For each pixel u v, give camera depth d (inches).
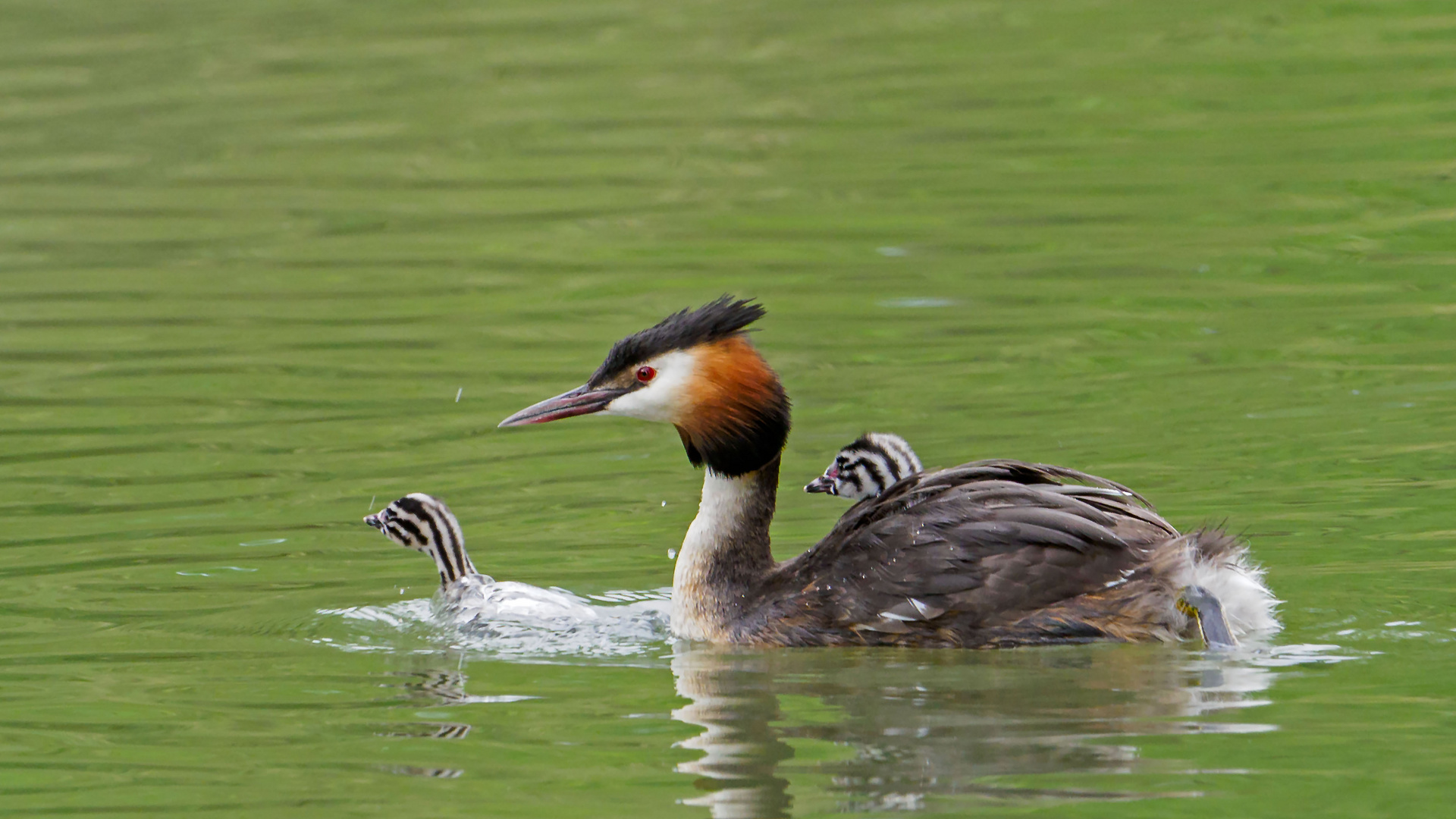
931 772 338.3
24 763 360.8
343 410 671.8
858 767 342.0
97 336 772.0
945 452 592.1
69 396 690.8
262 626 459.8
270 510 565.9
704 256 863.7
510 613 461.1
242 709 393.1
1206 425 609.6
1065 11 1326.3
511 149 1070.4
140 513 561.3
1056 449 589.6
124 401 682.8
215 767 355.9
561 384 692.7
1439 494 526.0
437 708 390.0
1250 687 379.6
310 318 793.6
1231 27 1246.9
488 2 1438.2
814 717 374.9
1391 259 808.3
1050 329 735.1
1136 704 371.9
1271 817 312.7
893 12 1353.3
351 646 443.2
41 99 1191.6
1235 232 857.5
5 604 478.3
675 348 466.0
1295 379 658.2
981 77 1159.6
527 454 625.0
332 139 1105.4
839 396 662.5
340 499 575.8
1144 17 1290.6
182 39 1328.7
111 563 514.3
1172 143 1009.5
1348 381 652.1
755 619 446.9
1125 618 418.0
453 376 708.0
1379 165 945.5
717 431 460.8
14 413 669.3
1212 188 925.8
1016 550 425.4
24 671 423.2
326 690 406.3
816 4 1387.8
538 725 377.4
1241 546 433.7
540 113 1138.7
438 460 615.8
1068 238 860.0
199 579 500.1
